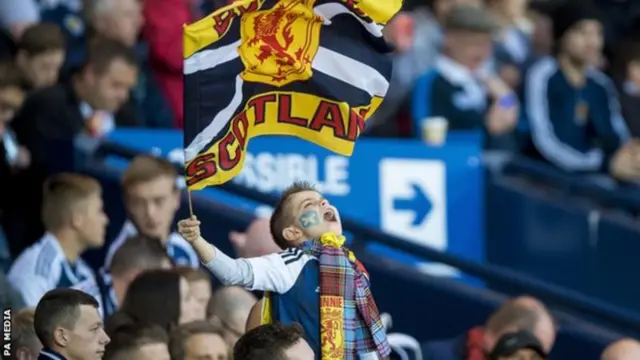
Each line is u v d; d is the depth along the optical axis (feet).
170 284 71.00
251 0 57.77
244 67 58.13
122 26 97.76
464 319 88.58
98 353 62.03
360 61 59.88
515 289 89.20
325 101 59.57
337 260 55.98
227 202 89.56
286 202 57.21
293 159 91.97
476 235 98.22
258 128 59.16
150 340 63.98
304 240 56.80
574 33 110.22
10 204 85.61
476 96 104.27
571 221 101.91
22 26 99.96
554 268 101.55
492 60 111.45
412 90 102.94
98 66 89.35
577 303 89.86
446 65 104.22
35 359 65.62
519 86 111.34
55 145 85.92
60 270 77.56
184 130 57.52
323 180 93.20
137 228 80.43
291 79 59.16
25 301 76.48
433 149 96.58
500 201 99.60
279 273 55.47
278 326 53.78
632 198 105.91
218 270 54.70
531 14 123.24
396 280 88.43
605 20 127.95
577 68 111.34
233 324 73.61
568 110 110.52
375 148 94.94
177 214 84.74
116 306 76.18
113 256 76.18
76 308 61.62
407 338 86.22
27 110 86.84
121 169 84.69
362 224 87.61
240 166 58.34
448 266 91.76
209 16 57.26
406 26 104.22
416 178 96.12
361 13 59.21
